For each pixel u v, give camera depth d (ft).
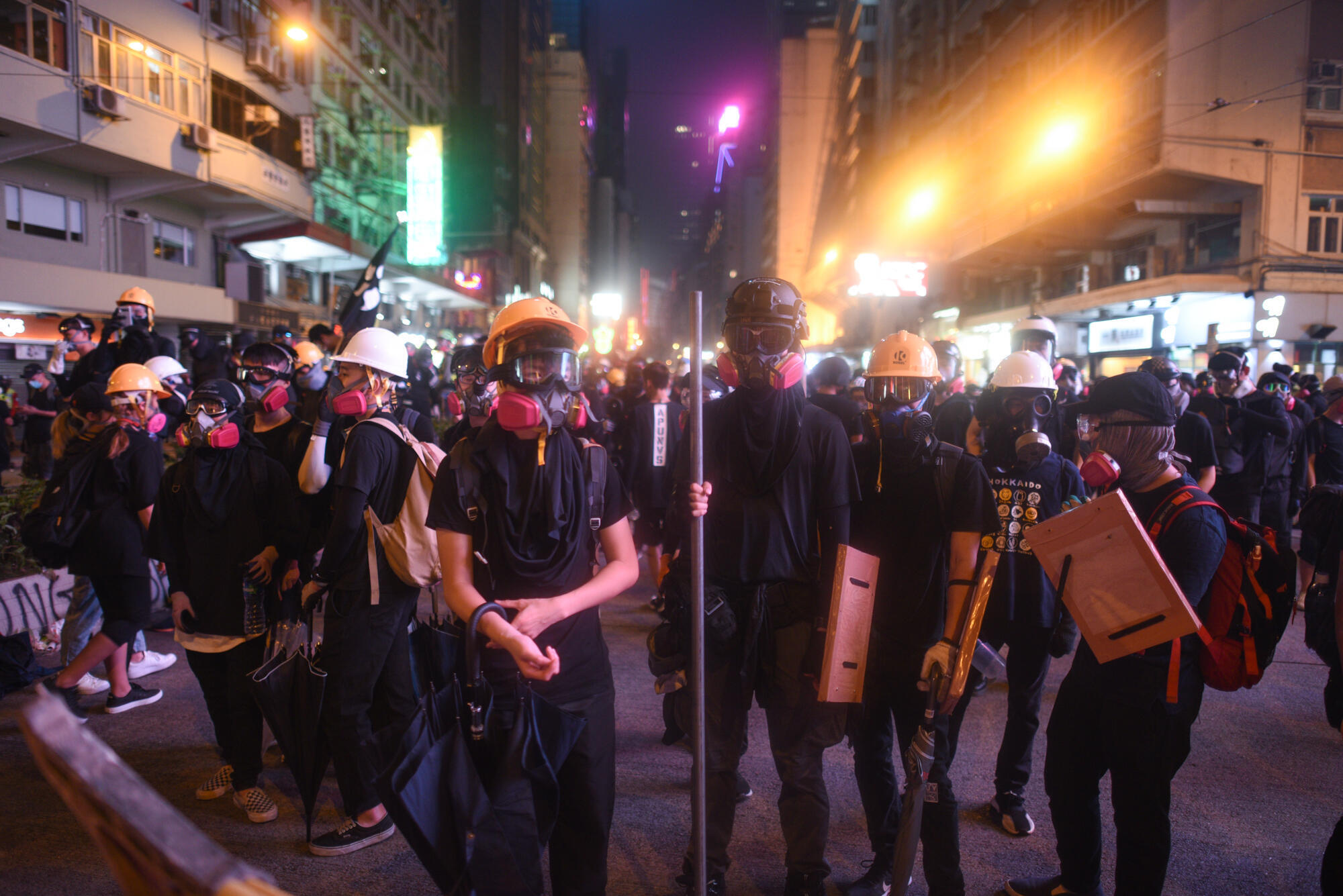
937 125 122.42
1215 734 14.82
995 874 10.32
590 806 7.50
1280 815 11.88
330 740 10.66
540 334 7.08
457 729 6.43
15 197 59.06
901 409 9.33
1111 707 8.27
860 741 9.78
